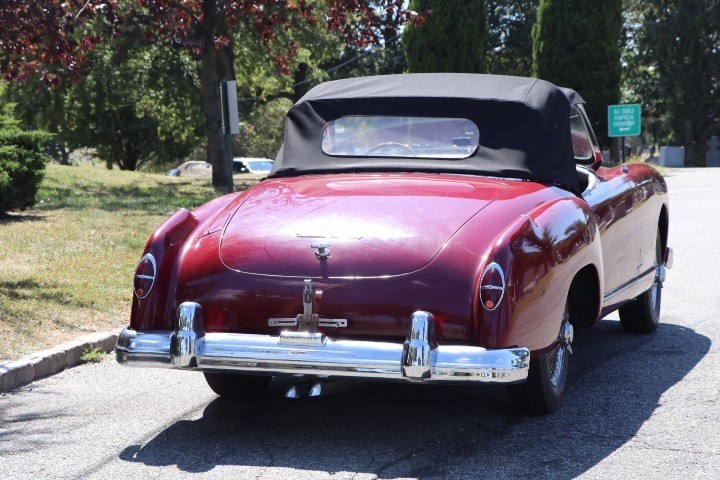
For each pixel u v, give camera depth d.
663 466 4.14
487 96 5.38
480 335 4.19
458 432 4.70
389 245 4.37
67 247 10.59
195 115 31.22
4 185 13.33
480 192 4.83
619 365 6.11
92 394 5.62
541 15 28.52
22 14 9.97
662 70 49.69
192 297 4.54
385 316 4.24
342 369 4.17
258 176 33.16
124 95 29.02
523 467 4.16
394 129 5.45
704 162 51.28
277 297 4.36
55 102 29.98
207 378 5.27
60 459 4.38
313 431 4.77
